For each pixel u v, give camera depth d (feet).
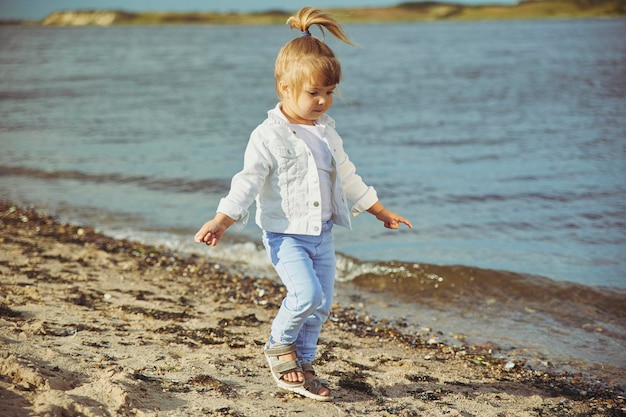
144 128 57.88
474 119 61.62
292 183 10.94
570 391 13.85
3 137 52.47
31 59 163.63
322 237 11.23
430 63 134.31
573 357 16.01
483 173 38.63
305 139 11.05
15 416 8.96
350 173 11.87
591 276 21.63
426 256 23.75
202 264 23.31
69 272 20.40
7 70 128.16
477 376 14.33
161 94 86.17
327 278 11.44
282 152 10.89
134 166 41.42
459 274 21.79
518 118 61.26
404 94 82.74
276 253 11.02
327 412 11.09
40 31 531.91
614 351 16.44
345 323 17.97
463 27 468.34
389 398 12.23
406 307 19.74
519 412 12.16
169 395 10.98
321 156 11.10
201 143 50.11
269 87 95.35
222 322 16.47
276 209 11.00
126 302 17.52
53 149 47.29
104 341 13.62
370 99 78.69
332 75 10.55
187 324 15.97
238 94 86.33
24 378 10.32
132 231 27.76
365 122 61.11
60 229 27.45
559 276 21.59
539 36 253.44
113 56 178.40
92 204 32.42
